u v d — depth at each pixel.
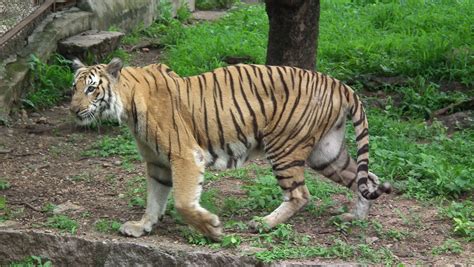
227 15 27.11
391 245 10.48
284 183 10.67
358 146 10.66
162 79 10.42
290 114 10.53
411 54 19.44
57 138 15.32
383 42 20.64
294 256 9.97
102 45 20.20
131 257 10.23
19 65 17.48
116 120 10.28
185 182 10.17
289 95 10.55
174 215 11.13
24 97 17.11
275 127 10.55
